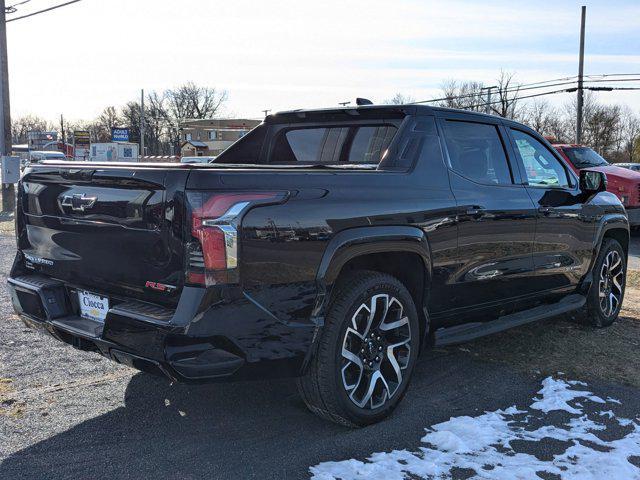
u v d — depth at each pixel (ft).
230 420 11.68
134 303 10.19
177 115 362.53
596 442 10.95
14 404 12.21
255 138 16.63
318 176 10.69
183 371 9.32
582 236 17.10
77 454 10.21
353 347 11.14
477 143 14.35
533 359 15.57
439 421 11.76
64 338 11.28
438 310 13.09
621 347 16.71
